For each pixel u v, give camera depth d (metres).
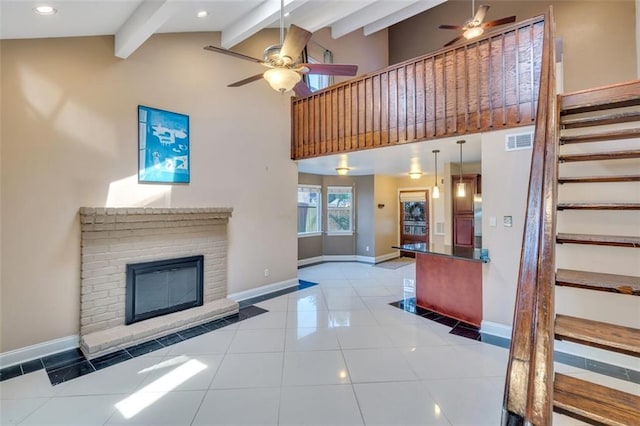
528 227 1.26
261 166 5.32
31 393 2.54
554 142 1.55
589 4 5.18
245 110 5.07
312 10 5.29
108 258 3.55
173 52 4.20
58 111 3.26
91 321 3.43
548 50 2.00
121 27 3.42
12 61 3.00
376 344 3.41
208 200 4.58
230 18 4.20
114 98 3.65
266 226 5.41
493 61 3.56
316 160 5.86
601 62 5.09
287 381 2.69
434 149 4.68
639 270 2.83
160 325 3.64
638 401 1.21
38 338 3.14
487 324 3.72
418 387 2.60
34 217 3.12
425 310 4.54
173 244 4.11
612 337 1.42
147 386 2.63
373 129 4.60
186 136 4.32
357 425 2.16
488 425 2.15
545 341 0.97
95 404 2.39
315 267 7.74
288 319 4.18
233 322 4.07
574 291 3.07
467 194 6.45
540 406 0.85
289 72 2.85
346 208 8.73
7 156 2.97
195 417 2.24
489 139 3.65
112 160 3.63
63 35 3.24
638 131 2.12
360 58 7.79
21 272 3.05
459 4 7.03
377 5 6.23
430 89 4.03
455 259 4.19
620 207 1.85
